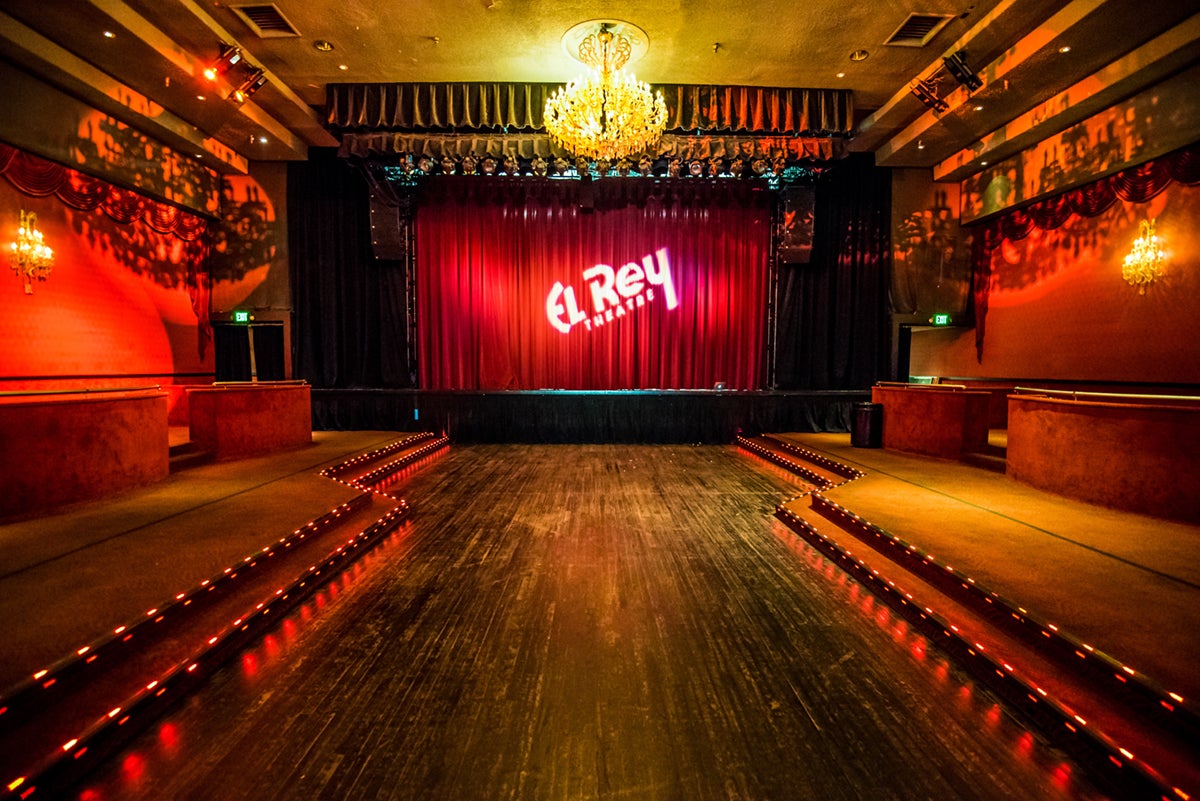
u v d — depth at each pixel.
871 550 3.81
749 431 9.15
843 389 9.24
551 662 2.66
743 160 8.02
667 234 9.22
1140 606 2.63
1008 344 8.07
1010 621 2.66
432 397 9.02
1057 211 7.21
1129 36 5.23
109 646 2.31
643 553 4.09
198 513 4.10
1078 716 2.07
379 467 6.46
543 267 9.20
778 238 9.15
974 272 8.70
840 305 9.16
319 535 3.99
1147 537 3.59
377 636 2.89
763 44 6.14
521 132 7.67
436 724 2.21
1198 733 1.89
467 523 4.80
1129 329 6.32
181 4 5.21
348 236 8.94
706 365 9.34
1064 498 4.62
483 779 1.93
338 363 9.10
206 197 8.27
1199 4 4.77
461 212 9.12
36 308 5.96
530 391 9.11
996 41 5.73
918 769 1.99
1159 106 5.66
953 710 2.32
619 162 7.84
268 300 8.80
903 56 6.34
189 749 2.06
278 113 7.48
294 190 8.81
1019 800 1.85
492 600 3.32
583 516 5.02
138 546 3.40
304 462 6.03
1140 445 4.12
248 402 6.34
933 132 7.40
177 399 7.91
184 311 8.10
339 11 5.56
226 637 2.65
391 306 9.04
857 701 2.38
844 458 6.51
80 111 6.12
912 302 8.89
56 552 3.28
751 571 3.77
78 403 4.27
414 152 7.68
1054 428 4.75
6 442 3.86
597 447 8.77
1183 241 5.74
